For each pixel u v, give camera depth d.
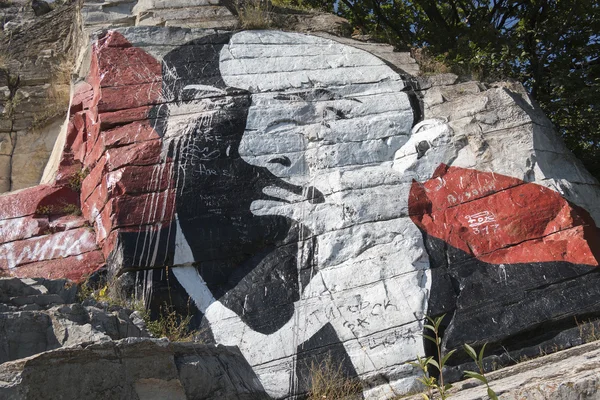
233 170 8.00
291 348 6.87
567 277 6.99
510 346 6.71
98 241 8.00
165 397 3.90
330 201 7.78
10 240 8.27
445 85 8.80
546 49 12.84
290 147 8.25
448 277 7.17
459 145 8.08
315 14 10.58
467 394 4.81
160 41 9.08
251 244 7.60
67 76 11.38
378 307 7.01
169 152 8.00
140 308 7.06
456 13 14.89
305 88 8.75
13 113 11.27
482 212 7.58
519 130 8.02
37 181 11.05
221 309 7.16
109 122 8.34
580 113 11.95
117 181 7.74
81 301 5.20
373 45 9.59
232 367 4.62
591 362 4.58
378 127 8.38
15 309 4.22
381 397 6.51
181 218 7.62
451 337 6.71
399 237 7.42
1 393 3.26
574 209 7.46
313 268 7.38
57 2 14.77
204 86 8.69
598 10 12.50
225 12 10.05
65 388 3.47
